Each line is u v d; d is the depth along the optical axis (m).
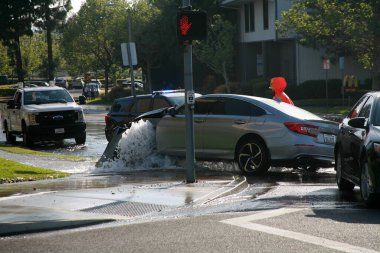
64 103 48.78
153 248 14.35
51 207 19.36
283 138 27.31
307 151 27.06
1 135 59.00
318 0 66.62
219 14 106.69
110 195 21.45
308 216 17.69
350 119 22.50
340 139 22.97
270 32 95.50
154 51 113.94
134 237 15.54
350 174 21.42
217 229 16.19
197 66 111.38
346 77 75.50
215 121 29.23
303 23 68.88
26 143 47.88
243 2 100.19
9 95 150.00
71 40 143.12
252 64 104.12
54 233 16.42
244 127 28.27
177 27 24.31
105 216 18.11
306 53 90.69
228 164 31.27
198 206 19.86
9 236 16.22
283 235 15.30
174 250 14.11
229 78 107.12
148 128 31.92
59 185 24.64
